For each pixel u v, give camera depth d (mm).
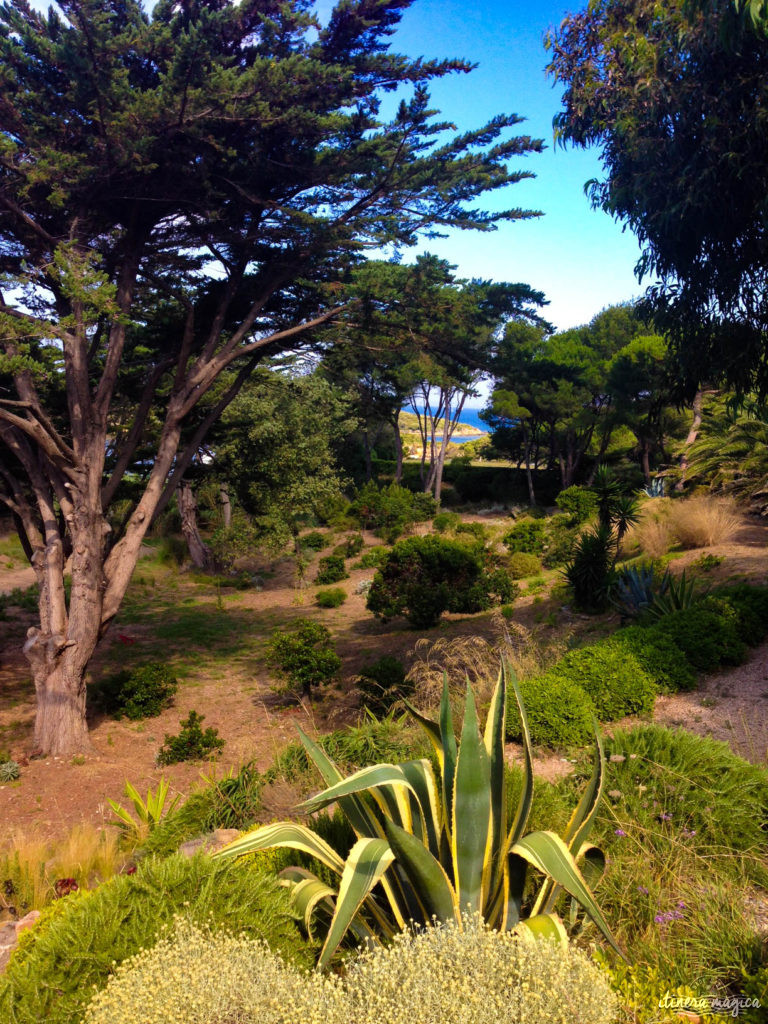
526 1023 2000
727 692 7621
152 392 13969
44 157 10062
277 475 21844
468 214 12211
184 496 29156
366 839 3002
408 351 14211
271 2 11469
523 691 7156
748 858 3910
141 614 22453
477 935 2332
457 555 17969
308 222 11547
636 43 8516
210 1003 2145
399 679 11477
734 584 12164
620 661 7785
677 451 26797
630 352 31547
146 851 5863
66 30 9750
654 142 8695
